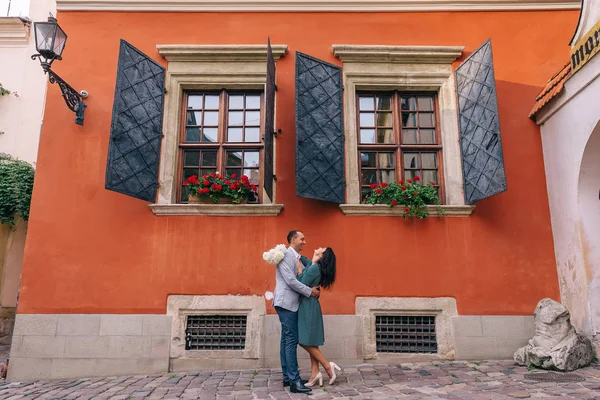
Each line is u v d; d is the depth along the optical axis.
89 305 5.55
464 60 6.17
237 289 5.66
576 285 5.39
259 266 5.71
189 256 5.71
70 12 6.38
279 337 5.55
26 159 8.61
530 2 6.52
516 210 5.94
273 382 4.72
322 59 6.38
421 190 5.75
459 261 5.76
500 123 6.20
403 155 6.23
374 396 4.04
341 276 5.69
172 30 6.42
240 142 6.26
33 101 8.86
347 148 6.07
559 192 5.75
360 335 5.56
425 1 6.48
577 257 5.36
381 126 6.35
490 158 5.45
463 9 6.50
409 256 5.76
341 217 5.84
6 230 8.47
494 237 5.83
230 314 5.64
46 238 5.68
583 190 5.34
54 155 5.91
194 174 6.19
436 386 4.37
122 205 5.82
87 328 5.50
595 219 5.31
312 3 6.50
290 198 5.90
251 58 6.30
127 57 5.66
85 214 5.77
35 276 5.59
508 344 5.57
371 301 5.65
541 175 6.07
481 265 5.75
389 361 5.52
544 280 5.77
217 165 6.18
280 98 6.24
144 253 5.71
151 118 5.89
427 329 5.70
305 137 5.68
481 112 5.66
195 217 5.81
